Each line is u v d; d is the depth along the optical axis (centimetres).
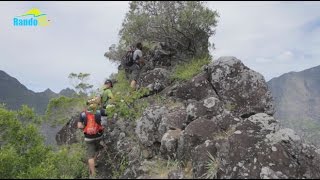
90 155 947
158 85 1252
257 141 853
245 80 1188
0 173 947
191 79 1217
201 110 1017
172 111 1082
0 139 1070
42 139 1101
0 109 1085
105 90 1109
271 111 1166
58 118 1227
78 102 1252
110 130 1059
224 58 1224
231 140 863
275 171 797
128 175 890
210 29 1398
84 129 959
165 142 939
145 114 1052
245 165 812
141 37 1414
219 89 1184
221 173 820
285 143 861
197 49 1426
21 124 1091
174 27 1352
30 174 894
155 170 870
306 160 850
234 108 1149
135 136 1042
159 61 1425
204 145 871
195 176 835
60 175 931
